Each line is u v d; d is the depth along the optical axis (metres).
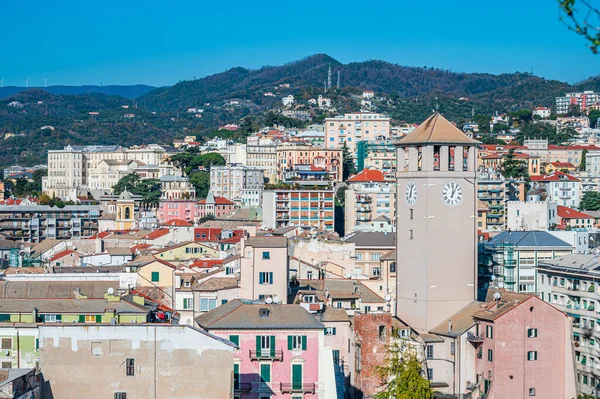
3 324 160.38
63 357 147.75
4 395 133.75
